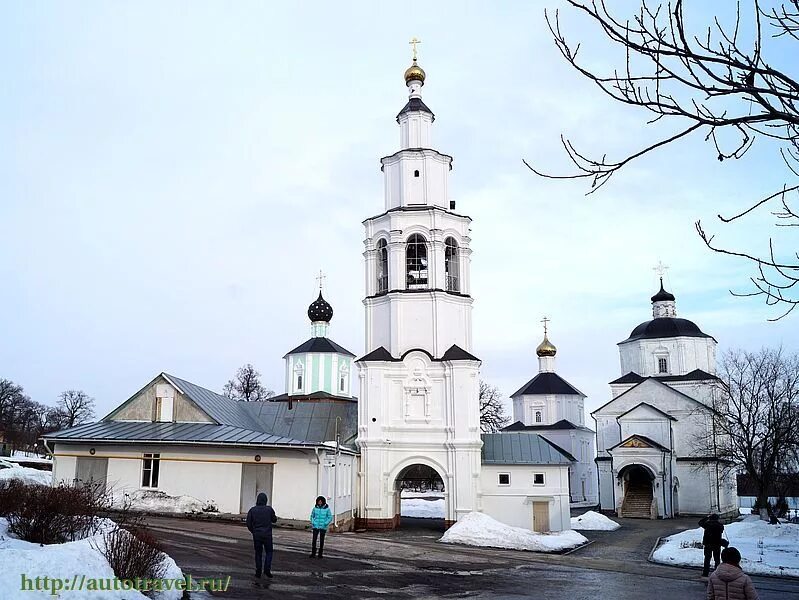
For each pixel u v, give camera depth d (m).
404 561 24.47
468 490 38.41
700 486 61.00
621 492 59.00
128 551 13.54
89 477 35.59
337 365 70.75
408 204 42.78
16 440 110.06
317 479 33.16
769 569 26.17
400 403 40.19
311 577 19.16
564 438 72.19
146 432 36.50
